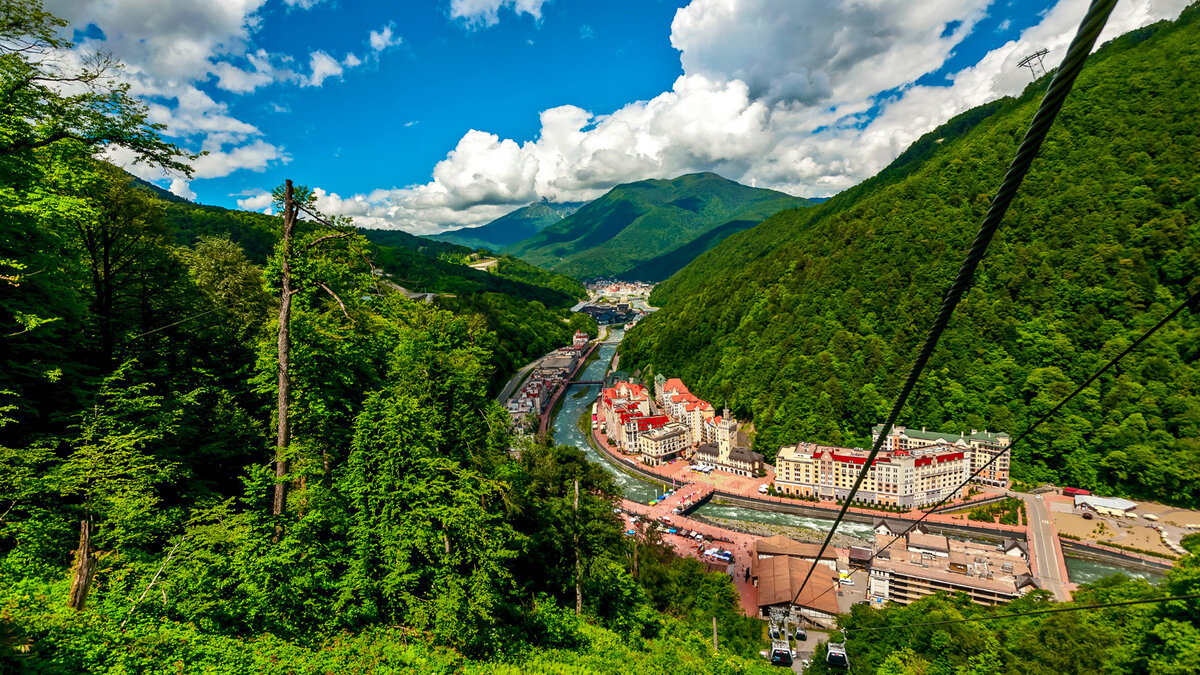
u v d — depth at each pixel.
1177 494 97.50
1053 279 133.50
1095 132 154.50
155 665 17.28
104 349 33.75
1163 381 110.50
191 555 21.70
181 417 30.94
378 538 23.88
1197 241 121.94
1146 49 170.38
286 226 25.28
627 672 29.80
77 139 23.70
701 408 151.88
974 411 123.50
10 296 25.59
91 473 22.64
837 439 125.62
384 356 31.94
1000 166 158.25
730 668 38.50
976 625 50.12
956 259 145.62
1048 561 82.88
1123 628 43.12
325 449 27.98
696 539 95.44
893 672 47.91
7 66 21.39
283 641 20.77
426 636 24.38
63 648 16.67
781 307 168.25
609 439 155.88
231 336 46.25
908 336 138.50
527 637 30.27
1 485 21.33
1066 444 108.38
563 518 43.06
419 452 24.69
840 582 77.19
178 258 43.81
